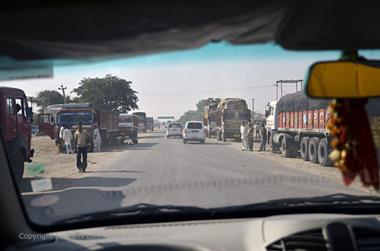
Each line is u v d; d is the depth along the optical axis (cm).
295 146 2208
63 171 1363
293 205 466
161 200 626
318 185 777
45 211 442
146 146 3192
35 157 1914
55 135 2320
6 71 365
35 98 1534
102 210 475
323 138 1786
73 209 482
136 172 1391
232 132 3806
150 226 436
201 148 2903
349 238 358
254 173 1288
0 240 393
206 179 1100
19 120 1428
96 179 1126
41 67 366
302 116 2138
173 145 3303
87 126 2527
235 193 705
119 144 3434
